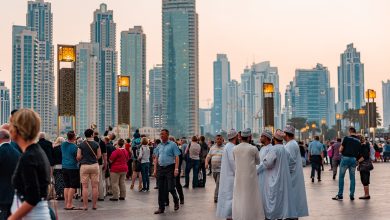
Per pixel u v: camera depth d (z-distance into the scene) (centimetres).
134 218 1316
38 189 495
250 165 1131
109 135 2042
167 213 1415
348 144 1698
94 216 1354
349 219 1263
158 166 1438
